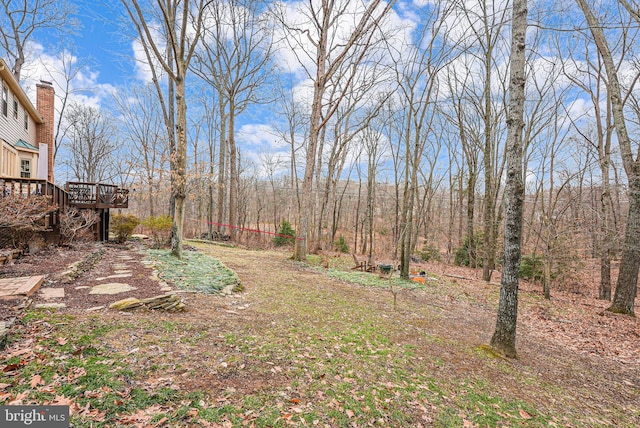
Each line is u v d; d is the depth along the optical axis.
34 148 12.76
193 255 9.94
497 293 10.41
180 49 8.58
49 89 15.05
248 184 30.12
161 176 9.46
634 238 8.76
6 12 15.85
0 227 6.04
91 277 5.93
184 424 2.22
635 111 10.43
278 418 2.49
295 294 7.06
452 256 22.23
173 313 4.53
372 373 3.64
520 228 5.08
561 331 7.23
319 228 18.56
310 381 3.18
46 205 7.17
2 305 3.62
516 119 4.82
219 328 4.18
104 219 12.44
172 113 15.60
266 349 3.73
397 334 5.31
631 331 7.32
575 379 4.71
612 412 3.85
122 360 2.89
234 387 2.82
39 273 5.45
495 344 5.23
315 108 12.37
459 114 15.11
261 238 20.20
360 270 12.30
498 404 3.48
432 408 3.12
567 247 12.15
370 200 22.00
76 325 3.41
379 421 2.73
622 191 10.05
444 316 7.10
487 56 12.91
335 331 4.90
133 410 2.27
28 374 2.44
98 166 27.81
